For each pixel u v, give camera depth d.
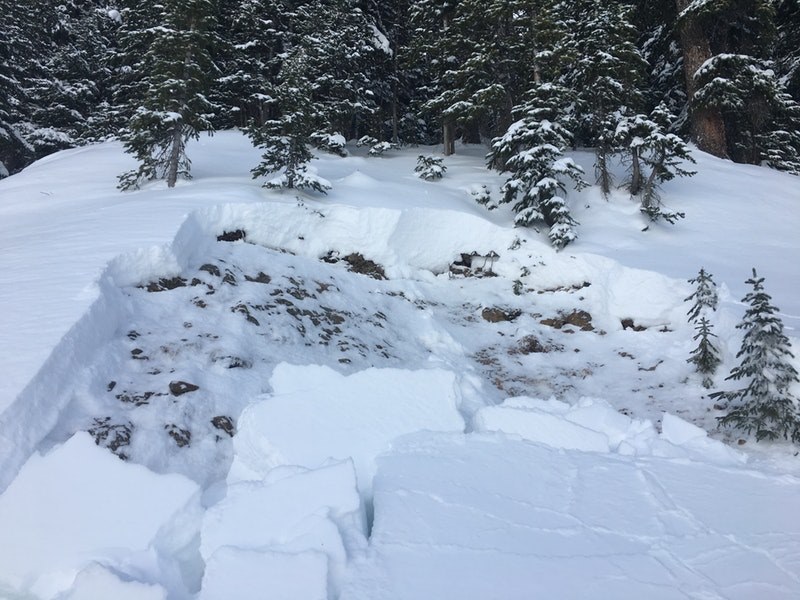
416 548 3.26
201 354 6.42
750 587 3.02
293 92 12.19
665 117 13.55
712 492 4.07
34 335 5.12
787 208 14.99
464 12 16.92
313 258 10.62
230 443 5.33
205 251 8.89
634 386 8.13
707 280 8.29
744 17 19.69
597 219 13.64
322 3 23.77
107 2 31.66
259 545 3.29
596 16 14.47
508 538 3.41
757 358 5.83
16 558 3.48
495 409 5.22
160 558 3.45
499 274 11.49
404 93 25.28
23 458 4.18
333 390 5.10
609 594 2.93
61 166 17.08
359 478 4.25
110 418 4.96
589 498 3.93
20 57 28.39
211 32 13.20
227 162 16.48
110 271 6.91
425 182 14.91
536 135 12.33
